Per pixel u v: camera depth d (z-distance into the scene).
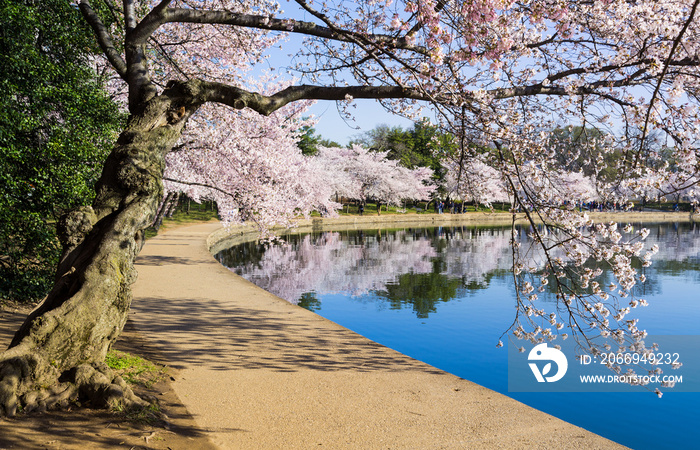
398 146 66.88
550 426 4.60
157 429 3.99
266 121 16.95
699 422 6.18
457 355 8.80
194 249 20.48
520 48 5.23
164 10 5.53
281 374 5.97
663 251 27.62
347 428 4.47
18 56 7.29
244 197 17.58
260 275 18.42
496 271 19.53
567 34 4.72
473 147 6.30
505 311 12.46
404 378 5.98
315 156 59.44
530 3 4.81
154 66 11.59
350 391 5.46
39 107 7.82
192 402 4.93
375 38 5.50
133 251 4.85
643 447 5.49
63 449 3.40
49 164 7.93
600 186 6.01
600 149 6.11
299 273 19.02
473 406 5.10
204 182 18.70
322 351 7.03
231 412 4.74
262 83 20.41
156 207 5.16
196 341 7.29
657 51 5.15
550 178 6.28
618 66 5.37
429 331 10.52
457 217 59.66
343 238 35.56
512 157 5.84
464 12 4.18
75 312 4.29
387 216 54.00
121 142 5.19
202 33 11.86
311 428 4.45
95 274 4.46
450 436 4.34
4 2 7.07
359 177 57.50
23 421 3.76
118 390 4.28
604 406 6.73
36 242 7.99
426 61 5.32
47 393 4.07
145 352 6.54
